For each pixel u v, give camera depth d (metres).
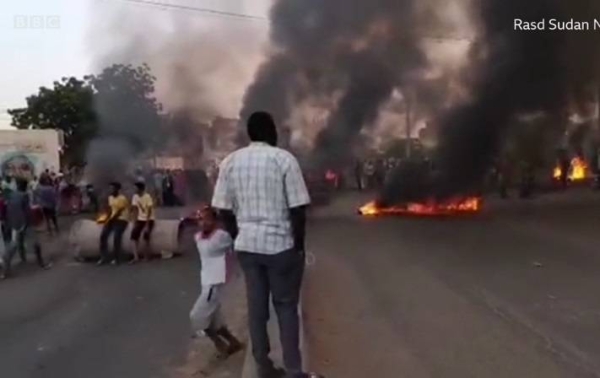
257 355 4.57
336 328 6.73
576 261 10.67
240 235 4.44
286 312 4.46
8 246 11.52
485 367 5.37
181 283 10.08
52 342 6.74
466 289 8.60
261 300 4.52
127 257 12.81
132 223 12.73
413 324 6.84
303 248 4.41
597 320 6.80
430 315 7.21
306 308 7.64
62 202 25.45
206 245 5.81
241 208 4.46
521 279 9.20
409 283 9.13
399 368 5.40
